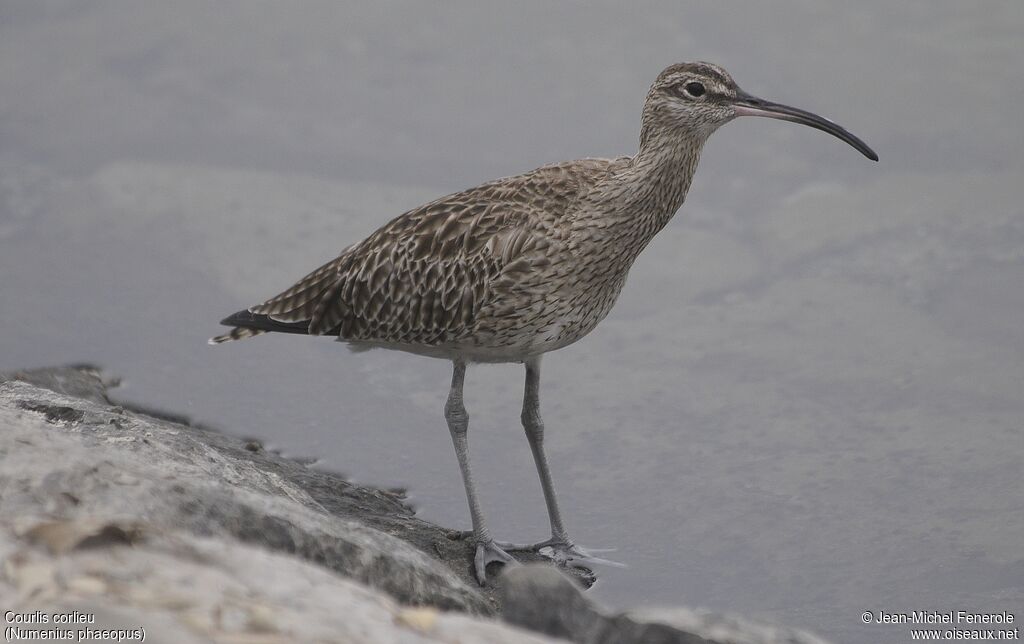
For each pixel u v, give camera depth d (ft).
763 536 49.80
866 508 51.29
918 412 57.98
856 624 44.37
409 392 61.57
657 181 47.06
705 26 93.56
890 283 69.00
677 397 60.03
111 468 34.83
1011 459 54.03
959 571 47.19
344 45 93.25
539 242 46.03
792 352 63.41
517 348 47.62
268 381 62.13
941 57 89.56
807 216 75.92
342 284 49.03
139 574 28.48
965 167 79.51
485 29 94.27
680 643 32.30
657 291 69.51
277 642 26.66
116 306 68.39
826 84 86.58
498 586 45.11
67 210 77.66
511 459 55.83
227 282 70.85
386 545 37.81
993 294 67.21
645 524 50.80
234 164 82.99
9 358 63.26
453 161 82.43
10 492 33.14
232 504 35.53
